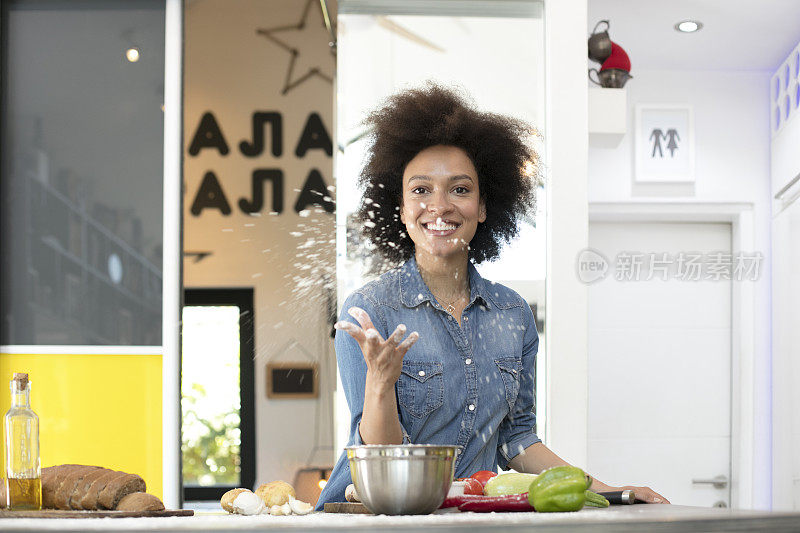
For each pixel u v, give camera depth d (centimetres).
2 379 342
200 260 382
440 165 198
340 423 354
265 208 387
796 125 443
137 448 339
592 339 495
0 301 346
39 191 351
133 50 355
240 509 149
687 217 496
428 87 215
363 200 213
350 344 180
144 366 343
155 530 103
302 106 395
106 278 347
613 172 490
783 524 110
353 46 348
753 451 484
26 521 118
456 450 135
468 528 103
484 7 349
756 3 415
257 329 366
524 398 198
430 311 189
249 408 355
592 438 491
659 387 494
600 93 393
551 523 104
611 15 431
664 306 498
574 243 333
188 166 391
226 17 391
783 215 466
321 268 383
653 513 125
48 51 355
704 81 497
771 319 488
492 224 219
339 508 153
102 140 352
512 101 345
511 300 198
